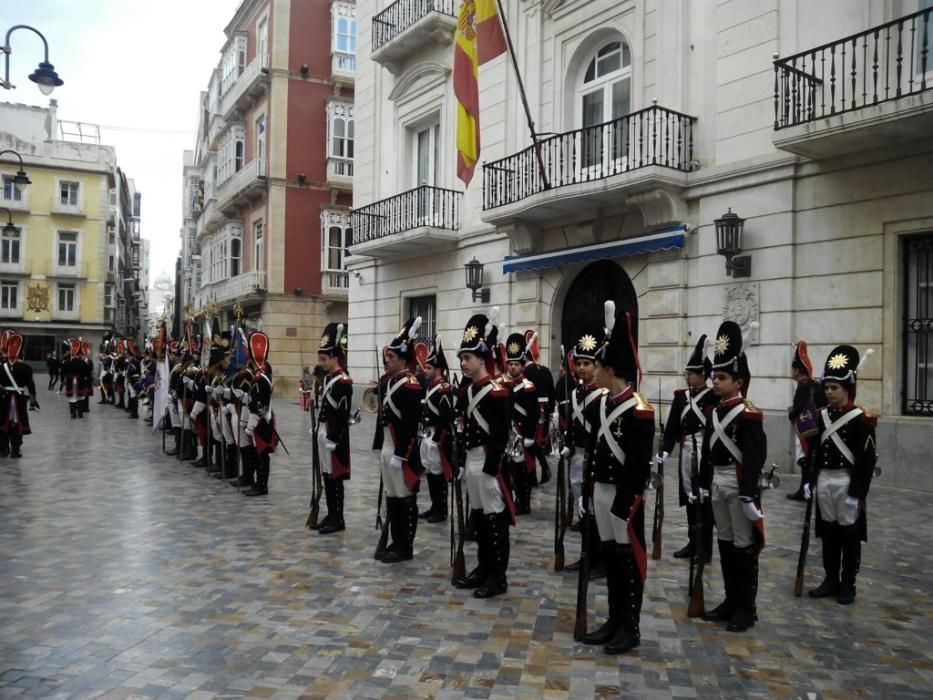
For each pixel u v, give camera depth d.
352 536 7.41
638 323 13.12
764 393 11.17
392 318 19.55
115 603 5.41
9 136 44.75
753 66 11.48
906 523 8.01
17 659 4.45
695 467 6.14
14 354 12.53
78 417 20.00
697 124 12.34
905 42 9.96
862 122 9.39
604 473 4.76
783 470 10.84
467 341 5.88
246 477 9.80
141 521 7.94
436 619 5.17
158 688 4.09
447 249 17.58
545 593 5.75
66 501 8.91
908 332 10.04
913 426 9.68
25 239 45.19
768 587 5.98
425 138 19.22
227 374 10.59
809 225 10.83
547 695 4.07
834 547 5.70
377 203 19.73
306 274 28.53
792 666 4.49
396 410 6.57
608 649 4.63
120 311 61.34
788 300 10.95
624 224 13.37
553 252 14.36
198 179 47.78
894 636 4.97
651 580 6.16
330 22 29.06
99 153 47.25
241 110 31.41
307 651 4.61
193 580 5.95
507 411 5.77
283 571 6.22
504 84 15.88
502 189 15.45
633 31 13.38
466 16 14.82
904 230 9.91
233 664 4.41
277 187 28.06
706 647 4.76
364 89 21.16
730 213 11.32
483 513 5.75
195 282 47.19
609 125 13.80
